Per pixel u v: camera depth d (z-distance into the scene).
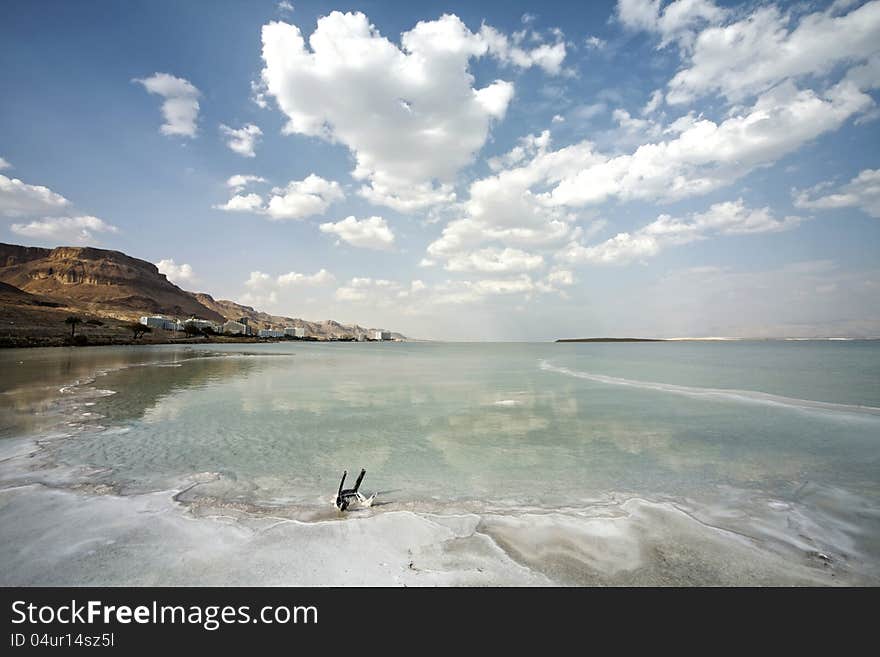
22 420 14.28
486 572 5.45
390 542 6.17
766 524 7.05
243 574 5.31
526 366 45.25
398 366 45.44
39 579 5.17
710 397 20.92
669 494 8.38
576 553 5.98
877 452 11.38
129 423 14.23
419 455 11.03
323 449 11.48
